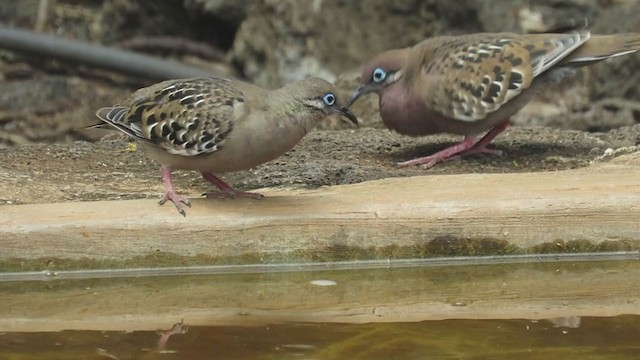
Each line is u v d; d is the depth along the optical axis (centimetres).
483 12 1911
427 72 1322
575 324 885
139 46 2330
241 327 873
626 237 1058
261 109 973
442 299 959
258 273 1009
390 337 847
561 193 1058
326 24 1989
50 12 2427
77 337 846
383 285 992
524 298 959
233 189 1070
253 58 2089
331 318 902
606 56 1295
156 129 996
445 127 1341
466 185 1080
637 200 1055
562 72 1318
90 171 1242
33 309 916
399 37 1981
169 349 816
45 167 1245
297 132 989
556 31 1366
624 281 1008
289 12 2011
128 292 964
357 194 1054
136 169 1265
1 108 2159
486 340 844
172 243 997
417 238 1036
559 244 1053
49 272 987
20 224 978
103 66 2216
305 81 991
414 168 1315
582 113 1881
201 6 2236
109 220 990
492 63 1294
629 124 1823
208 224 1000
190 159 1003
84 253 988
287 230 1013
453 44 1331
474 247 1045
